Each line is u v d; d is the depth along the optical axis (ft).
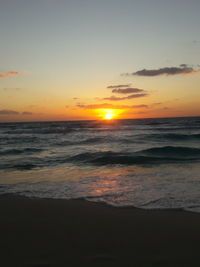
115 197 20.25
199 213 16.22
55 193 21.83
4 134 109.50
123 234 13.34
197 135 77.66
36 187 23.99
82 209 17.56
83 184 24.77
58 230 13.99
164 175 27.84
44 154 47.85
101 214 16.49
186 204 18.04
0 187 24.20
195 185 23.07
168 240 12.52
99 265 10.30
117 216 16.07
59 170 32.55
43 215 16.46
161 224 14.58
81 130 132.57
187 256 10.95
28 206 18.37
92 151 50.65
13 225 14.82
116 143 67.51
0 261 10.66
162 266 10.19
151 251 11.44
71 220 15.51
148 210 17.06
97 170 32.22
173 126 148.05
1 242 12.55
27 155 46.88
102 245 12.07
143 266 10.21
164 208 17.35
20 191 22.65
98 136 89.04
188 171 29.76
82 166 35.37
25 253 11.34
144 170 31.30
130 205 18.21
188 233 13.26
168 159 39.65
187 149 48.62
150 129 124.67
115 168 33.42
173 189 21.97
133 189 22.40
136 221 15.16
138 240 12.58
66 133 110.93
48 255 11.14
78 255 11.12
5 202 19.43
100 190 22.44
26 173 30.78
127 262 10.53
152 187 22.88
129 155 44.14
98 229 14.05
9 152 51.01
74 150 53.52
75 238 12.90
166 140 73.41
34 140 78.02
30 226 14.61
